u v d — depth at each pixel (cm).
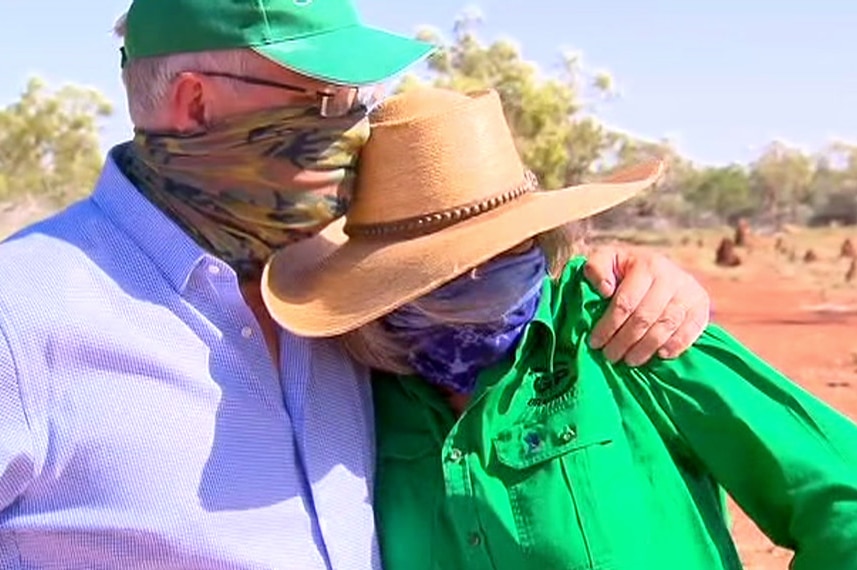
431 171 335
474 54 3884
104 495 309
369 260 335
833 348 2367
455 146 336
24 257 315
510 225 328
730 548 351
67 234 323
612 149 4316
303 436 330
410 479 349
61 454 308
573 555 330
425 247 330
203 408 318
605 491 335
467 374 346
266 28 320
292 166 327
